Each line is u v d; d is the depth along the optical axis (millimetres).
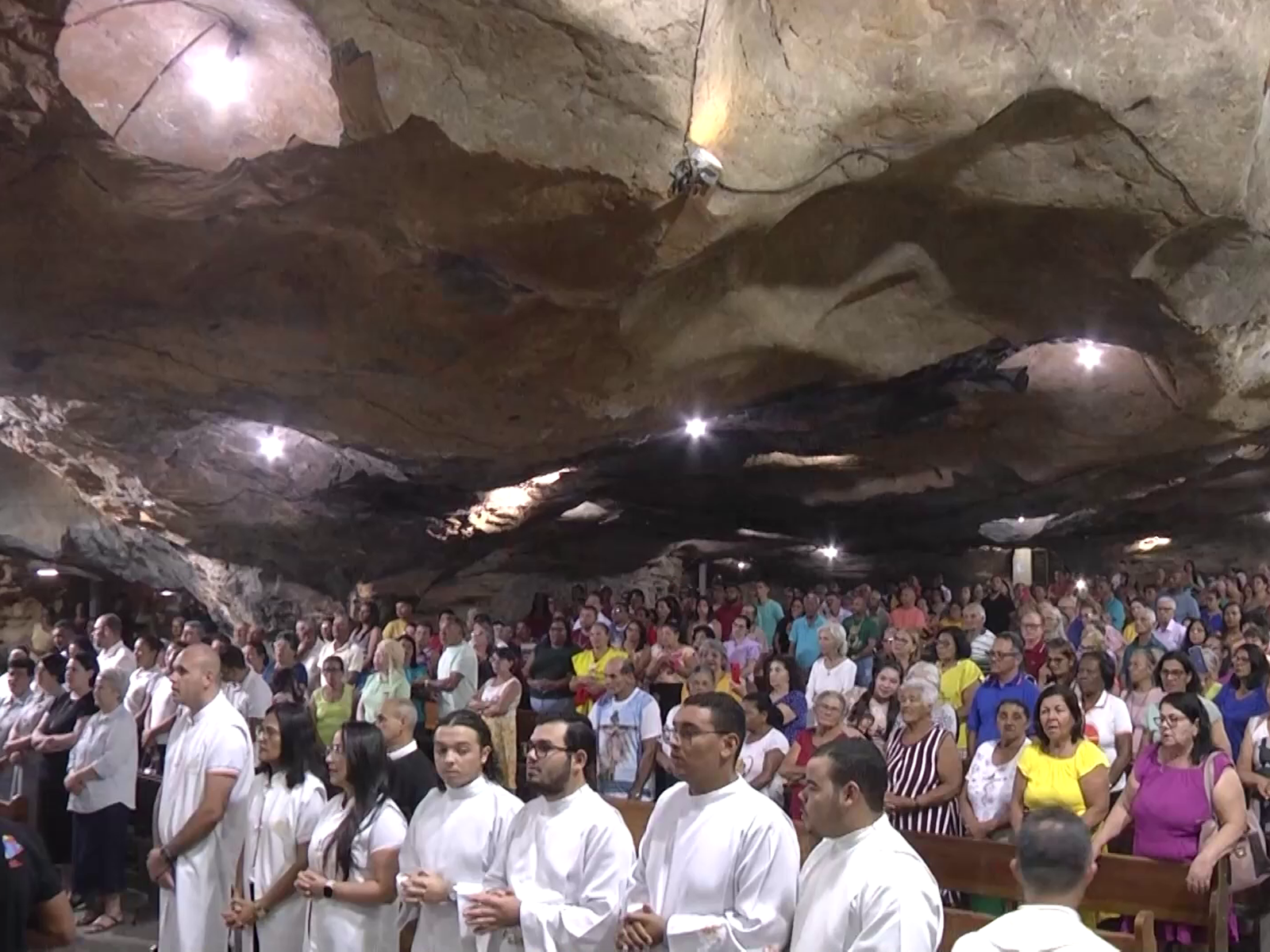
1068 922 2482
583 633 10375
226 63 5035
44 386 7672
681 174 4789
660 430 8344
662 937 3139
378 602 12859
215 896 4605
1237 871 4719
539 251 5477
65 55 4875
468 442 8305
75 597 14078
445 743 3791
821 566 19328
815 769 2961
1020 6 5055
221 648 7922
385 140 4816
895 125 5332
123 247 5746
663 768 7305
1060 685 4832
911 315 7086
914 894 2814
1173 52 5184
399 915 4156
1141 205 5719
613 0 4352
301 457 10859
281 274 6168
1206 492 13977
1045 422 10141
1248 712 6230
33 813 6238
